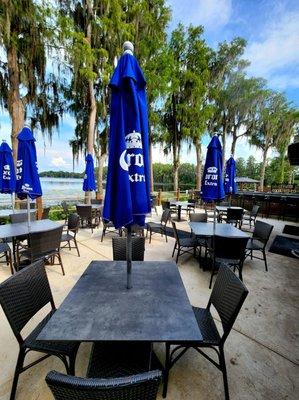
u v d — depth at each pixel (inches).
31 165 144.4
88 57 320.8
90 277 79.8
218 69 614.5
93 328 52.5
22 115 304.8
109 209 66.0
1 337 85.7
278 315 102.8
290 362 76.1
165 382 62.8
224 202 454.3
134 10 403.2
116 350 64.0
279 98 772.6
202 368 72.6
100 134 473.1
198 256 178.9
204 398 62.6
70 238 172.4
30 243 122.6
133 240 106.8
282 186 869.2
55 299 112.7
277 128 828.0
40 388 64.2
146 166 68.4
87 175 313.7
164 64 441.4
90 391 31.2
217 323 96.7
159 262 93.7
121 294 68.4
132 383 31.3
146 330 52.2
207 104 587.8
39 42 285.4
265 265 154.7
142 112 69.2
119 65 68.0
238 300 59.6
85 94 390.3
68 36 296.2
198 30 522.0
